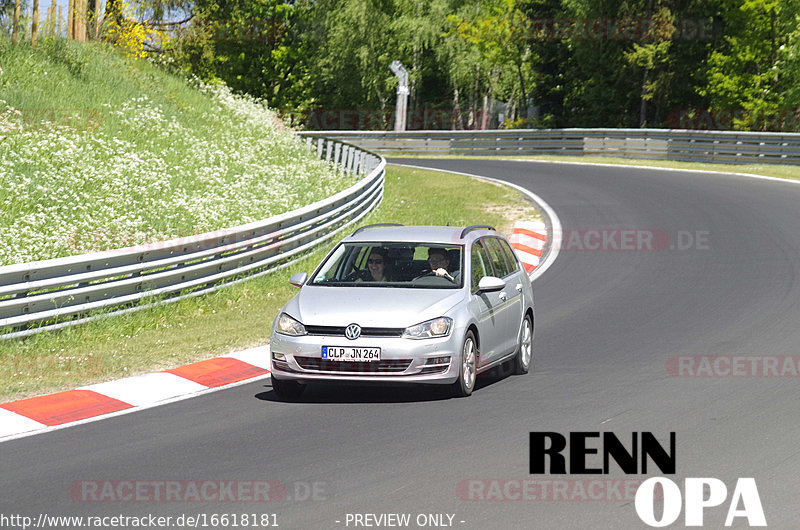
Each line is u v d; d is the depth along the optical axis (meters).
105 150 53.81
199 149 60.19
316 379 19.92
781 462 15.45
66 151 49.50
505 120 162.25
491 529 12.63
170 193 49.28
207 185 51.62
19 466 15.84
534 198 58.94
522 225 49.53
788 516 13.00
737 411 18.86
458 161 89.69
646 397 20.14
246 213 45.47
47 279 26.80
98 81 71.06
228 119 75.69
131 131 60.75
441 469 15.27
